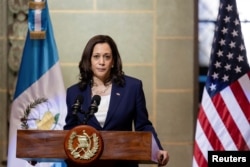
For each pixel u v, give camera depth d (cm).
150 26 1505
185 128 1488
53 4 1512
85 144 863
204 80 1536
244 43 1409
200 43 1553
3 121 1478
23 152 880
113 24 1507
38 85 1404
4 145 1475
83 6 1512
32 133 884
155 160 930
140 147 868
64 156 877
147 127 1014
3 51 1489
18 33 1498
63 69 1498
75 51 1504
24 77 1409
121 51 1500
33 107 1389
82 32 1507
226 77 1373
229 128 1352
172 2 1505
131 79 1030
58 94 1399
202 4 1563
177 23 1505
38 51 1420
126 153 869
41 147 880
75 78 1496
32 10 1416
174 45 1500
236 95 1362
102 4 1512
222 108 1360
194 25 1517
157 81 1496
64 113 1389
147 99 1492
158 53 1500
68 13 1512
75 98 1003
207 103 1368
